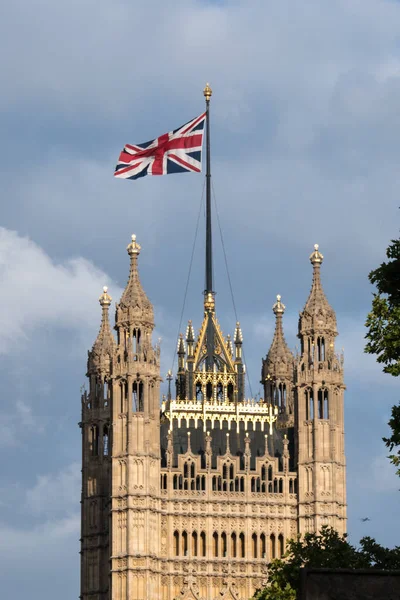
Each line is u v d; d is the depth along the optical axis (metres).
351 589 117.75
